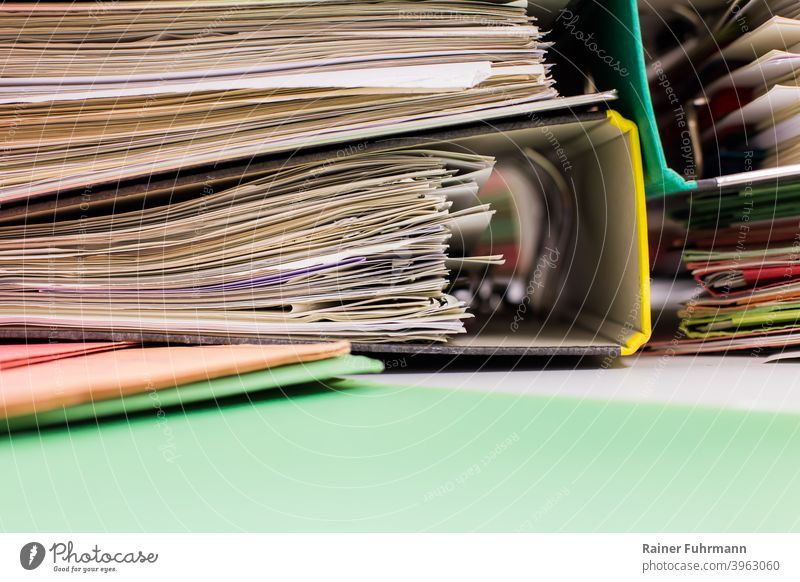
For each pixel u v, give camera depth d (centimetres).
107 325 59
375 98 63
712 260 76
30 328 60
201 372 53
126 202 66
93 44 60
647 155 64
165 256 63
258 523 37
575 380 65
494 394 60
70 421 51
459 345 65
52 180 59
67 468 44
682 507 38
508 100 64
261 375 55
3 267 60
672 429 50
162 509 39
